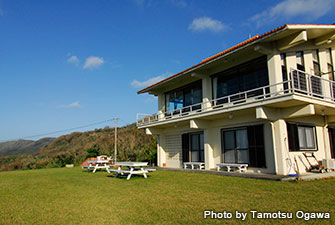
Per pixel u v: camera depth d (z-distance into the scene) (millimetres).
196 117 13164
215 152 13734
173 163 17188
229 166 11961
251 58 11859
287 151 10445
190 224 4414
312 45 11891
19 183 10273
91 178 11188
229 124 12906
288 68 11000
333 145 13812
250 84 11906
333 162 10953
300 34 9781
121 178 10883
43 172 15695
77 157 26156
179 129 16656
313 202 5570
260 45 10242
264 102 9828
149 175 11758
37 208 5723
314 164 11891
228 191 7152
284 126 10570
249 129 11875
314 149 12219
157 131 17938
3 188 8961
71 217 4949
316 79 12023
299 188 7195
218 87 13695
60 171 16062
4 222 4723
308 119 12273
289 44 10117
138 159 22484
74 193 7449
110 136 36719
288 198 6027
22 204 6168
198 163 14070
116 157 24781
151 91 18719
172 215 4941
